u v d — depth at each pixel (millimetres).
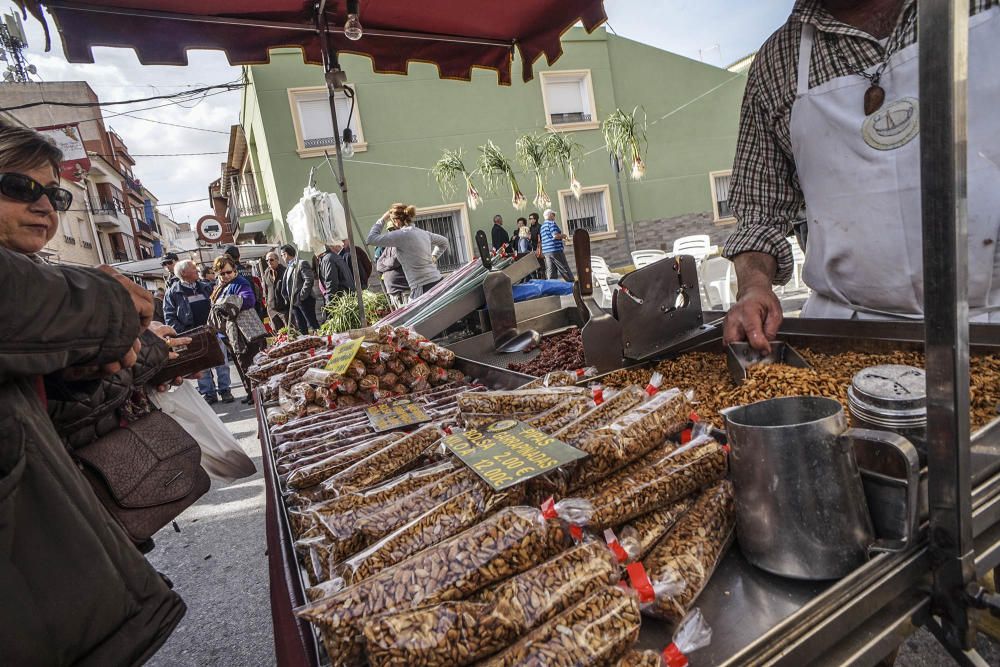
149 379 1825
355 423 1736
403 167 12375
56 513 978
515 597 686
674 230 15250
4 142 1254
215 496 4016
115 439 1609
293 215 9016
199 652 2342
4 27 10320
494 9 2957
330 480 1205
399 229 6289
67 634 965
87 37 2500
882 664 993
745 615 732
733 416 848
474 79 12836
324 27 2990
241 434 5340
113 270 1200
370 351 2029
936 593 757
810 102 1592
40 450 984
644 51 14555
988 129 1329
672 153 15062
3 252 936
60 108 27422
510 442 970
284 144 11469
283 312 9031
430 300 3416
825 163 1604
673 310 1852
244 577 2877
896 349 1438
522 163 12188
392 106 12211
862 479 793
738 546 865
